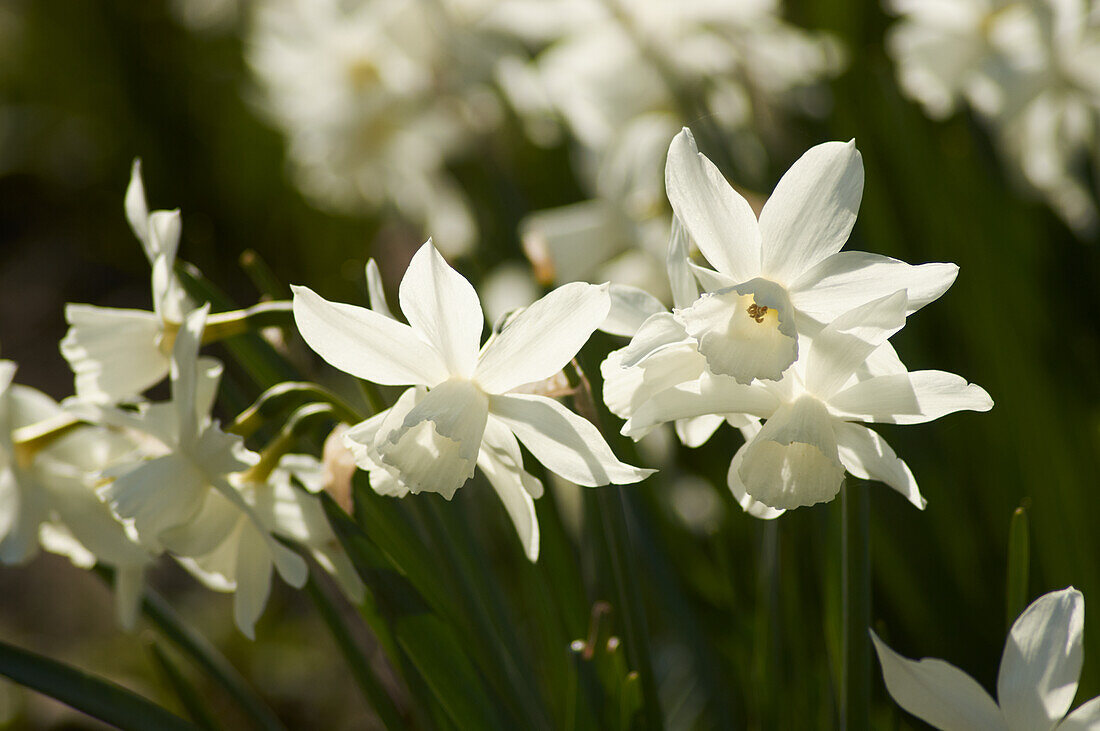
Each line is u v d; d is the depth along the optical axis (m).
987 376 0.78
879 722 0.71
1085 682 0.73
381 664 0.98
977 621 0.76
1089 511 0.75
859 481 0.62
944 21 0.81
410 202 1.11
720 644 0.76
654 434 0.79
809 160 0.59
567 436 0.61
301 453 0.71
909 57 0.82
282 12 1.08
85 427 0.66
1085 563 0.75
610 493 0.64
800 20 0.98
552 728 0.69
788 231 0.59
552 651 0.70
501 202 0.98
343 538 0.64
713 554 0.85
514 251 0.94
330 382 1.34
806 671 0.69
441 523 0.68
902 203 0.81
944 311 0.81
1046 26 0.78
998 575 0.76
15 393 0.66
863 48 0.98
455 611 0.69
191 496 0.64
